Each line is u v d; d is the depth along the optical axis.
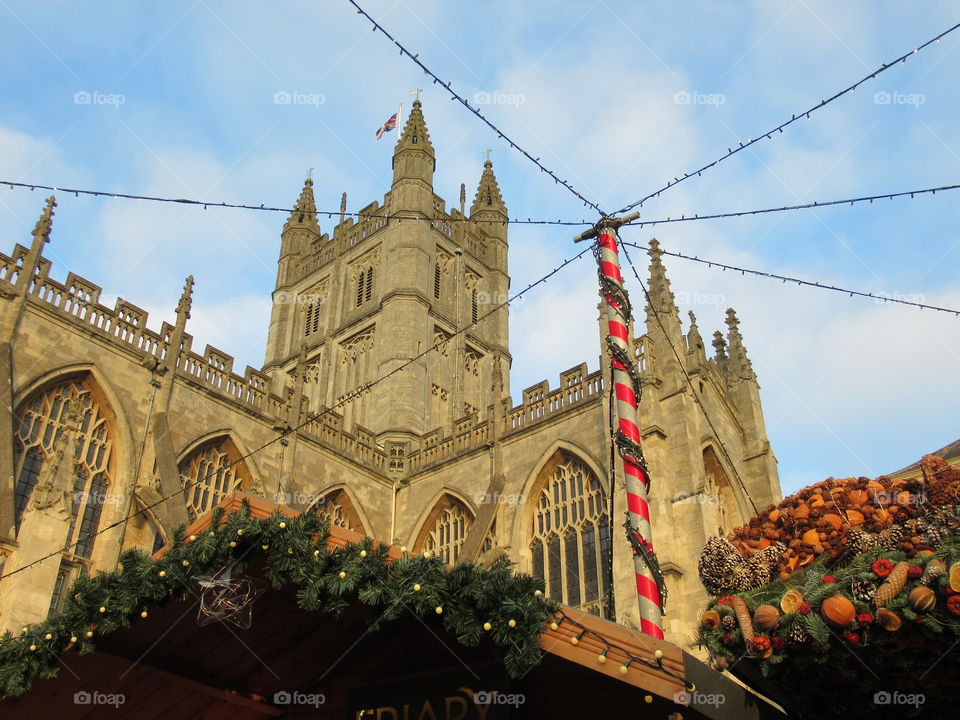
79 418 43.44
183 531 18.00
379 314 81.00
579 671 17.73
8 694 17.84
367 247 88.31
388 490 62.44
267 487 53.91
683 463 47.09
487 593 16.11
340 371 83.19
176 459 48.78
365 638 20.02
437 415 78.69
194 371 53.28
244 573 17.70
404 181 88.94
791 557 19.11
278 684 21.20
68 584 42.81
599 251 25.09
